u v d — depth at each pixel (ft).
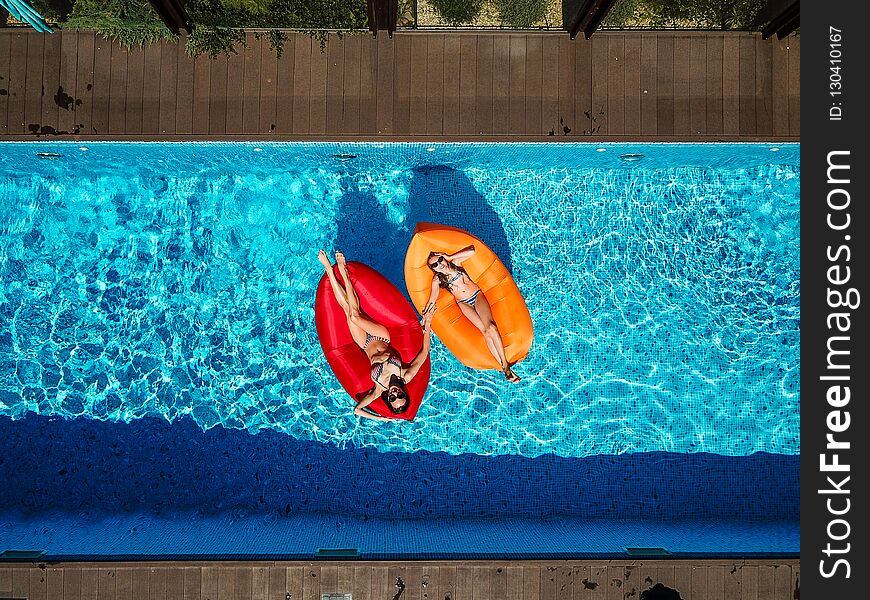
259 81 14.29
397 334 14.74
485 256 14.67
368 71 14.38
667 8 13.74
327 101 14.33
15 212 16.70
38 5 12.89
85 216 16.78
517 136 14.35
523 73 14.46
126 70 14.25
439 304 14.89
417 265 14.47
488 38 14.42
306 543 14.83
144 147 14.57
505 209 16.72
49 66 14.20
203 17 13.66
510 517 16.69
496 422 16.75
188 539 15.05
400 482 16.74
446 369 16.69
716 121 14.48
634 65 14.49
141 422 16.75
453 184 16.67
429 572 13.64
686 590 13.69
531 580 13.66
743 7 13.69
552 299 16.75
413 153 15.30
